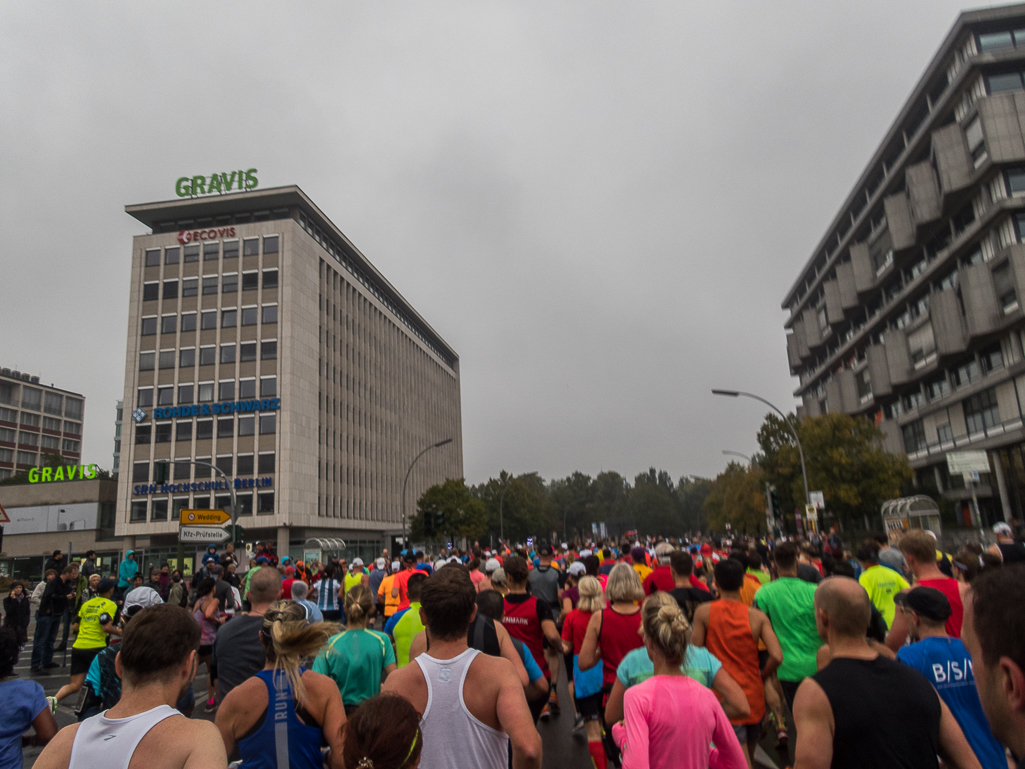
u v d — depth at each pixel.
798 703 2.88
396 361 89.94
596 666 6.24
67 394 120.56
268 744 3.33
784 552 6.51
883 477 43.47
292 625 3.48
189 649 2.72
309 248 66.50
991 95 45.12
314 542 54.50
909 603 3.96
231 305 62.97
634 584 5.57
